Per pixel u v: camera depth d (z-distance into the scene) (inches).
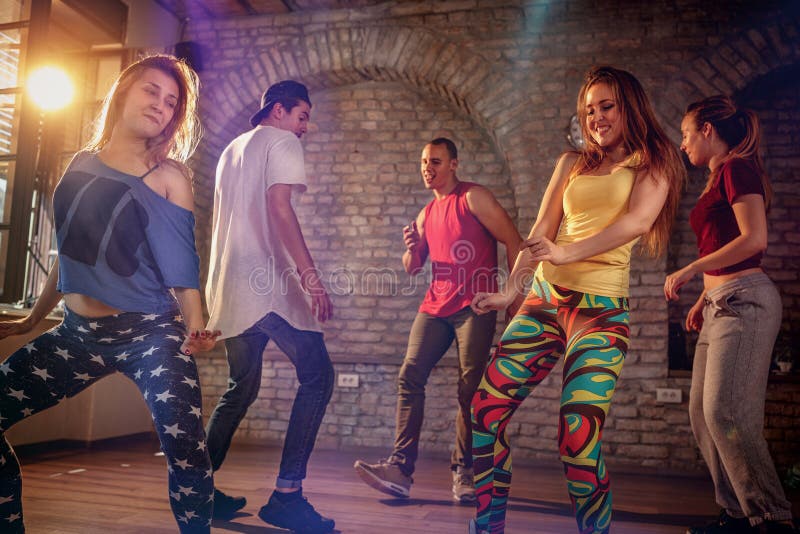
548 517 102.2
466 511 102.5
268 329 84.9
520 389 69.1
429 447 178.7
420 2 191.6
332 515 96.7
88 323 56.1
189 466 54.3
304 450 84.7
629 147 68.7
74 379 57.5
